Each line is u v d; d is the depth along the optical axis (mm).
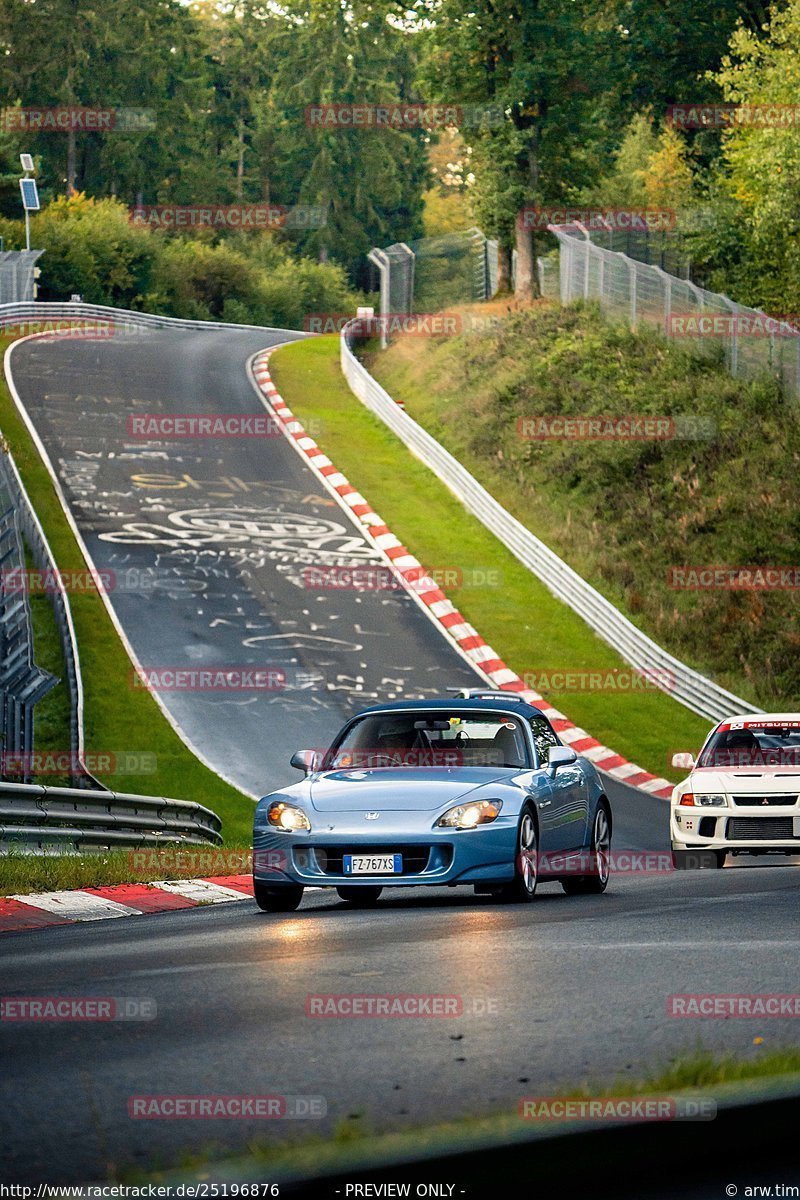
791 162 158000
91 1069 16438
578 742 97938
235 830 74000
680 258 195125
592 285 186375
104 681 98312
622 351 167875
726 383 153625
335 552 130000
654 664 109938
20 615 66812
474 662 109688
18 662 65938
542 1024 18438
